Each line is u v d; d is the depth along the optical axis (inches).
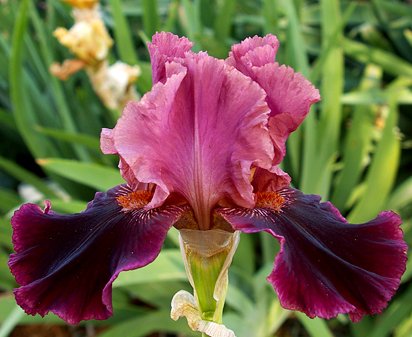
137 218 8.6
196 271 9.2
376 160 19.0
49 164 17.4
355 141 21.5
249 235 19.3
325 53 20.5
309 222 8.9
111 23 27.7
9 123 24.6
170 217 8.5
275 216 8.7
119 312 20.5
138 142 8.1
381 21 27.7
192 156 8.3
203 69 8.0
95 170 17.6
